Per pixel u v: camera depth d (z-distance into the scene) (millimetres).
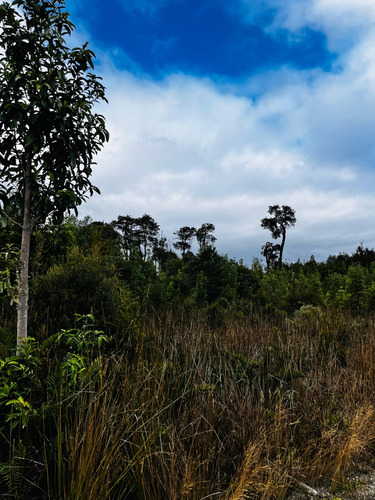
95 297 4191
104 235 10375
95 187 3375
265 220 38625
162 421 2518
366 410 3098
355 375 3846
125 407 2293
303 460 2615
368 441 2895
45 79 2879
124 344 3543
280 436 2678
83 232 9633
